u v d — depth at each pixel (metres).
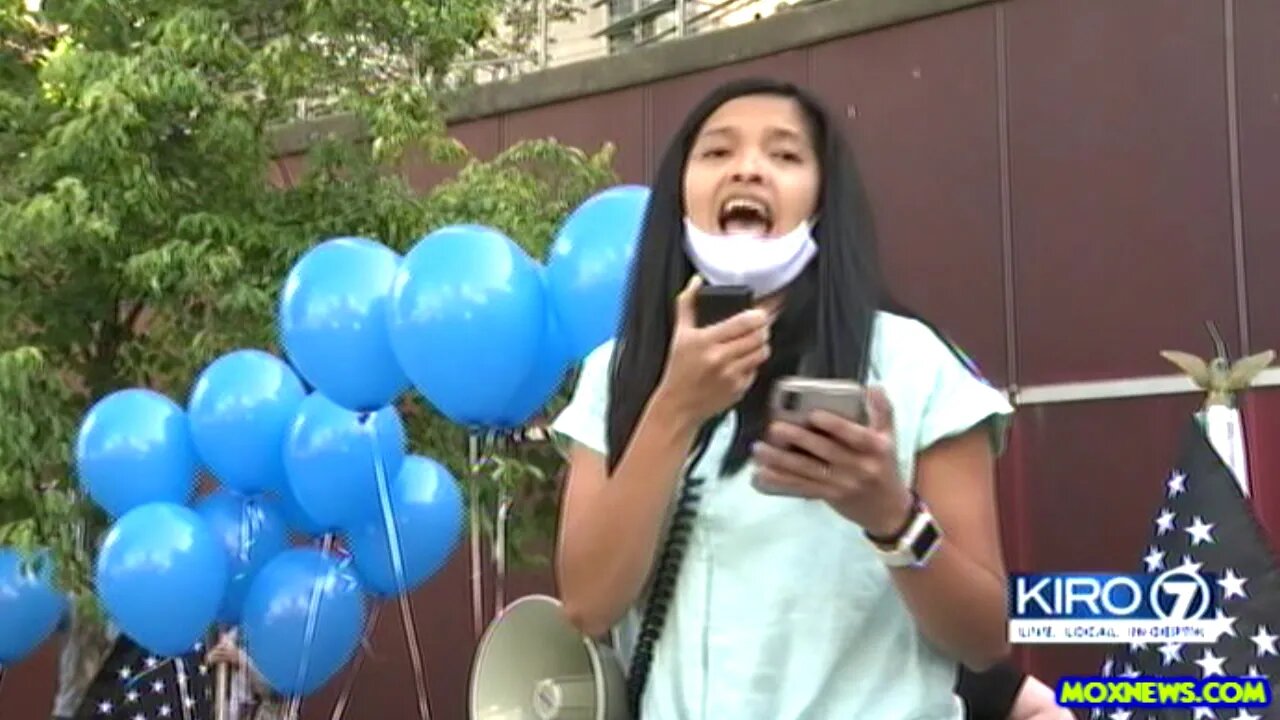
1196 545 2.69
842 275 1.63
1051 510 6.80
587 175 6.60
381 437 4.50
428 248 3.87
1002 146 7.06
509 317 3.74
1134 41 6.71
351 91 6.14
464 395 3.84
